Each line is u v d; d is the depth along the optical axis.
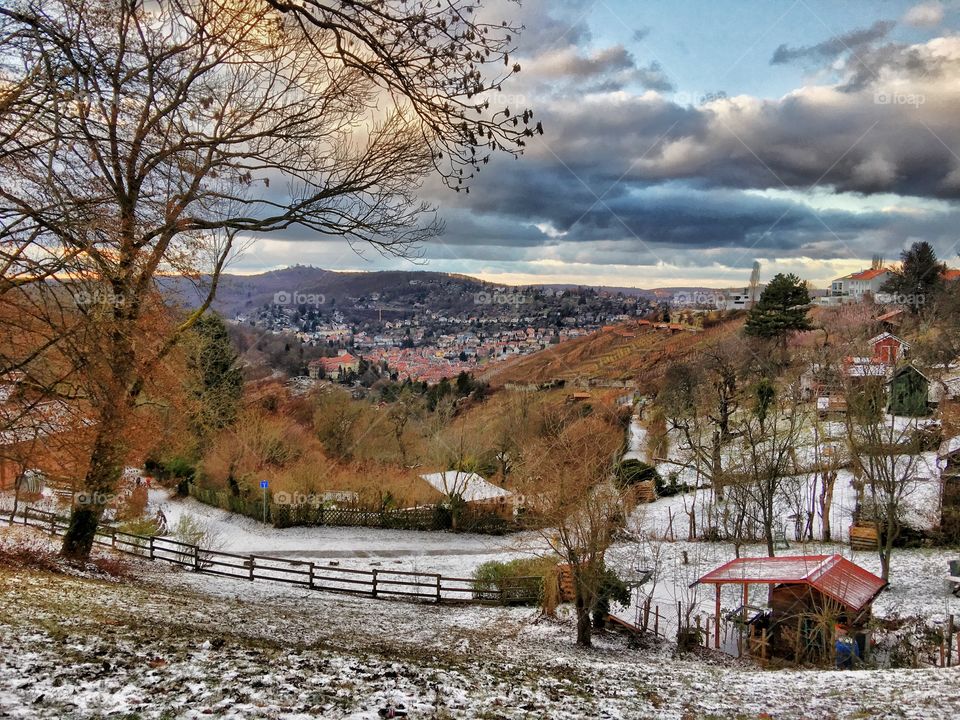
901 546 37.50
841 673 16.64
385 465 61.12
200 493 57.00
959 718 10.70
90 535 26.05
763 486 39.94
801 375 53.44
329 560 38.81
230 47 14.03
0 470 20.69
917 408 55.19
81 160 12.35
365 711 8.70
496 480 55.47
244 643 12.80
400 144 18.23
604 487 24.91
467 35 8.23
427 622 23.70
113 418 19.84
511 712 9.73
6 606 14.10
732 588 32.25
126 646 11.15
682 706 11.72
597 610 25.30
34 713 7.25
